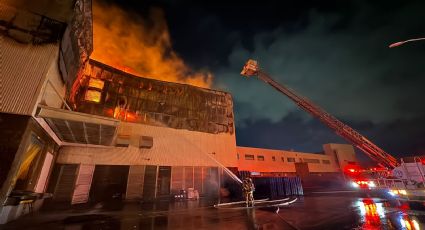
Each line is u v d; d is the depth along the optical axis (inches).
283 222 283.3
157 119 707.4
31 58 309.1
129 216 339.6
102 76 637.3
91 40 510.6
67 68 418.9
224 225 270.4
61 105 441.4
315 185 1176.8
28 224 273.3
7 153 259.4
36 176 375.9
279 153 1278.3
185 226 267.7
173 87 780.6
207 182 730.8
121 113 644.1
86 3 399.2
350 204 447.2
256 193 737.0
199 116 802.8
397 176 444.5
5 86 282.5
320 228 249.8
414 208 380.2
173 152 701.3
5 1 315.9
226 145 824.3
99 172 570.6
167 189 650.2
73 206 468.4
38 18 331.9
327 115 678.5
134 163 625.0
